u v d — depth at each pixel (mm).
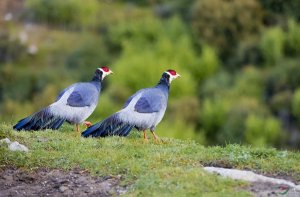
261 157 14891
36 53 98188
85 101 17016
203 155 14680
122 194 12836
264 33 91000
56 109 16828
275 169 14148
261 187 12695
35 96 85562
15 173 14000
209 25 97312
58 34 105438
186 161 14242
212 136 72000
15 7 111000
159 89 16875
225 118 71125
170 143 16516
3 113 79312
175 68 83250
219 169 13500
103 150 15039
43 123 16656
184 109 73812
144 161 14070
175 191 12469
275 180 13164
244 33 95875
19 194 13180
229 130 67500
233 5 96438
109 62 93812
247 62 89812
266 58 87562
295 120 71875
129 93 78438
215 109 71750
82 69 92688
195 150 15242
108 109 68188
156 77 81625
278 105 73312
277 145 66250
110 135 16250
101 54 95188
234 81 84938
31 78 89938
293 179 13656
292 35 89438
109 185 13352
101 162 14203
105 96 72062
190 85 81188
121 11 110250
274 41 87438
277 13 96688
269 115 70375
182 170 13359
